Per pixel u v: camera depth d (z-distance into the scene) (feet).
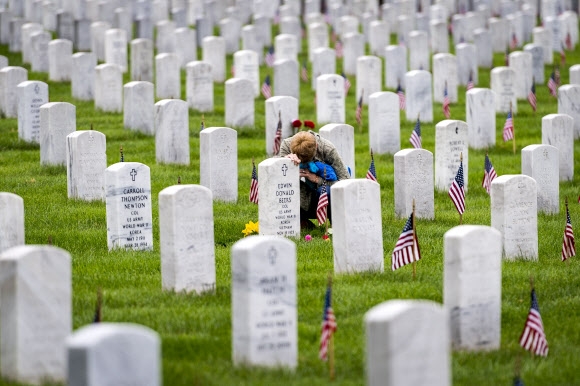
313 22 344.08
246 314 83.66
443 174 162.50
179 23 328.08
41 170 169.68
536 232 123.54
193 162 178.29
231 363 84.64
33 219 137.80
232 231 134.92
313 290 106.52
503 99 229.45
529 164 147.33
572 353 91.61
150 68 253.65
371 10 373.81
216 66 266.98
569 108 207.00
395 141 191.11
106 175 124.16
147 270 115.44
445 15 352.90
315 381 80.53
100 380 63.31
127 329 64.85
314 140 134.92
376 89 241.96
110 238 124.77
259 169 130.72
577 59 312.71
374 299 103.76
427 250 125.90
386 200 156.56
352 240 112.16
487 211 148.46
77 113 217.36
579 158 190.80
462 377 83.30
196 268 104.32
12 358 78.59
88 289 106.93
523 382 83.05
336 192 112.16
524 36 340.59
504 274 114.83
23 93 188.14
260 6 373.61
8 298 78.33
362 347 90.02
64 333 79.97
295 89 233.35
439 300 104.53
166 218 103.60
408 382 68.69
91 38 289.74
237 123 203.72
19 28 300.20
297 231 132.57
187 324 94.38
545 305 105.40
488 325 91.15
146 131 200.54
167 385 78.59
